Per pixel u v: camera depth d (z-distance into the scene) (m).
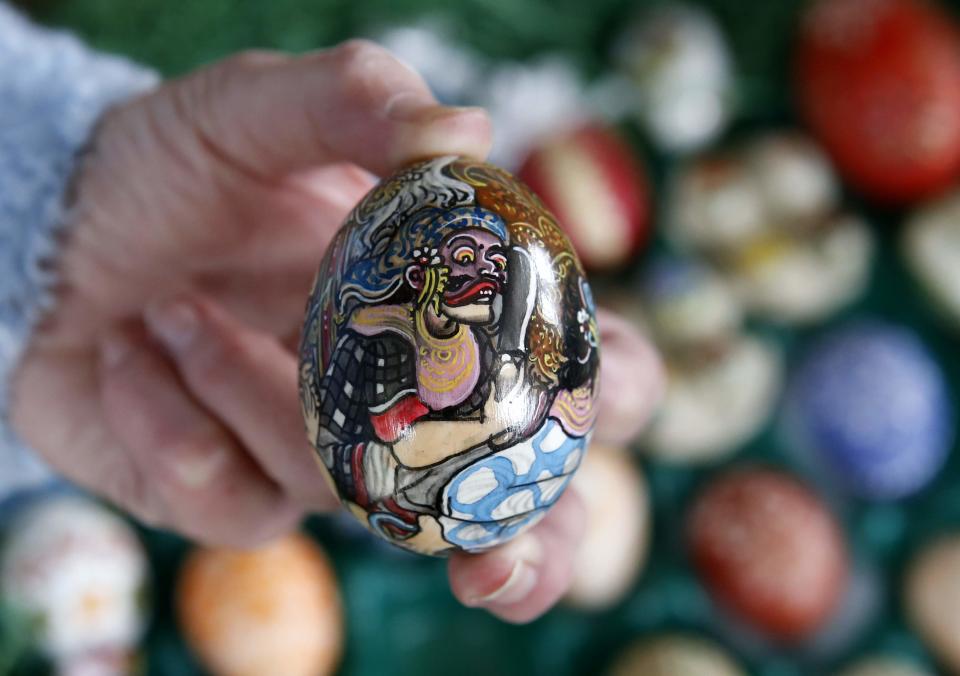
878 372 0.44
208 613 0.41
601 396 0.30
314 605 0.41
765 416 0.46
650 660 0.42
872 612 0.46
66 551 0.41
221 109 0.31
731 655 0.45
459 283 0.25
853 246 0.46
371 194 0.27
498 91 0.46
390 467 0.25
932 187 0.46
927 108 0.45
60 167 0.32
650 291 0.45
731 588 0.43
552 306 0.26
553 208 0.44
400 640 0.45
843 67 0.46
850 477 0.45
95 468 0.34
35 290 0.32
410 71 0.29
